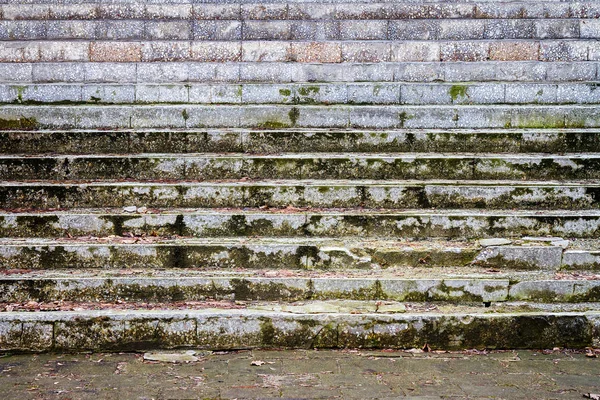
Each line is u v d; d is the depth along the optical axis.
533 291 7.04
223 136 9.27
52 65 10.38
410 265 7.49
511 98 10.12
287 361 6.22
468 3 11.22
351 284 7.03
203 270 7.37
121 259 7.40
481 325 6.55
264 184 8.45
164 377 5.85
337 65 10.48
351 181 8.71
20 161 8.69
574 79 10.44
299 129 9.56
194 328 6.46
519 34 11.02
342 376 5.89
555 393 5.59
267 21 11.09
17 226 7.79
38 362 6.17
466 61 10.68
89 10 11.17
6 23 10.92
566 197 8.40
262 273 7.25
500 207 8.41
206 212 8.08
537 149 9.27
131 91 10.09
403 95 10.11
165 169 8.80
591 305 6.95
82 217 7.83
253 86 10.12
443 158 8.84
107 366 6.09
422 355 6.42
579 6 11.18
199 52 10.71
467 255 7.50
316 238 7.87
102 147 9.20
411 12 11.22
